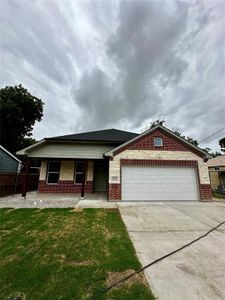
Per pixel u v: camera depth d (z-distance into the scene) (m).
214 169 22.31
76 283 2.87
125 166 10.95
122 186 10.67
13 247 4.21
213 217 7.02
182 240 4.73
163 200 10.66
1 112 27.44
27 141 32.47
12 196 12.42
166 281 2.95
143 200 10.55
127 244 4.40
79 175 14.02
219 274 3.17
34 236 4.89
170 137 11.58
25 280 2.95
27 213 7.38
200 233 5.27
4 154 16.25
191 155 11.42
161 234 5.15
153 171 11.03
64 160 14.03
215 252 4.05
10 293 2.64
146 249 4.18
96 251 4.01
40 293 2.63
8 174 13.13
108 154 10.91
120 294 2.61
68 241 4.56
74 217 6.81
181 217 6.98
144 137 11.44
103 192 14.30
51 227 5.64
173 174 11.08
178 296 2.58
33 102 31.09
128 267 3.36
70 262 3.53
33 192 15.00
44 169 13.83
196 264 3.52
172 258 3.76
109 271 3.23
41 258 3.69
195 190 10.98
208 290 2.73
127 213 7.50
